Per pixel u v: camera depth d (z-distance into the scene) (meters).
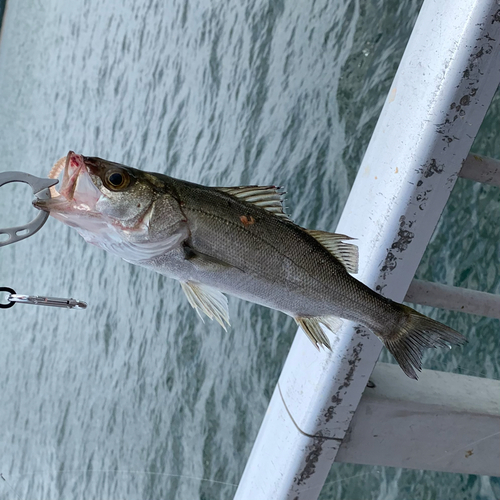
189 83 2.45
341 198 1.62
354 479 1.30
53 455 2.29
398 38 1.64
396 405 0.66
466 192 1.33
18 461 2.48
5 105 4.79
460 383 0.72
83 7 3.91
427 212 0.57
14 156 4.26
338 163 1.66
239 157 2.03
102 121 3.12
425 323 0.53
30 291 3.09
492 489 1.10
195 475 1.69
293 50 1.97
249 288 0.52
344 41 1.78
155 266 0.51
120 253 0.51
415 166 0.56
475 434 0.68
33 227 0.46
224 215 0.51
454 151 0.56
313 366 0.64
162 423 1.87
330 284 0.52
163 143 2.49
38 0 4.82
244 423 1.62
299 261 0.52
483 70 0.53
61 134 3.58
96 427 2.14
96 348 2.34
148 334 2.08
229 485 1.60
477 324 1.25
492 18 0.52
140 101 2.78
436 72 0.55
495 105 1.35
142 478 1.85
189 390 1.82
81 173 0.49
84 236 0.50
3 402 2.86
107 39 3.39
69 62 3.79
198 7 2.54
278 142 1.88
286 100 1.91
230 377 1.71
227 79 2.24
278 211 0.52
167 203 0.50
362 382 0.62
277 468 0.66
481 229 1.29
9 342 3.06
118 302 2.32
